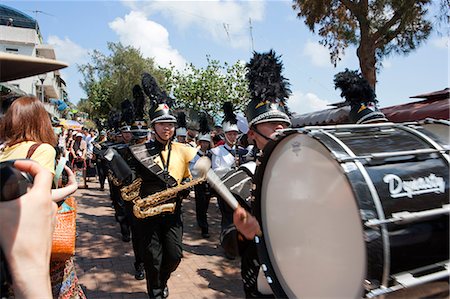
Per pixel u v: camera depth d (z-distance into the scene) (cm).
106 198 948
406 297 120
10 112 195
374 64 809
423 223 123
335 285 129
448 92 601
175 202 336
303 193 145
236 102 1378
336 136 142
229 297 386
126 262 482
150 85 370
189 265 477
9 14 2417
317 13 826
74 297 216
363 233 113
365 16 795
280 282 161
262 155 168
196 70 1417
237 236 190
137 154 354
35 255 100
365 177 121
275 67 211
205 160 155
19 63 90
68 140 1089
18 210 100
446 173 135
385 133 154
